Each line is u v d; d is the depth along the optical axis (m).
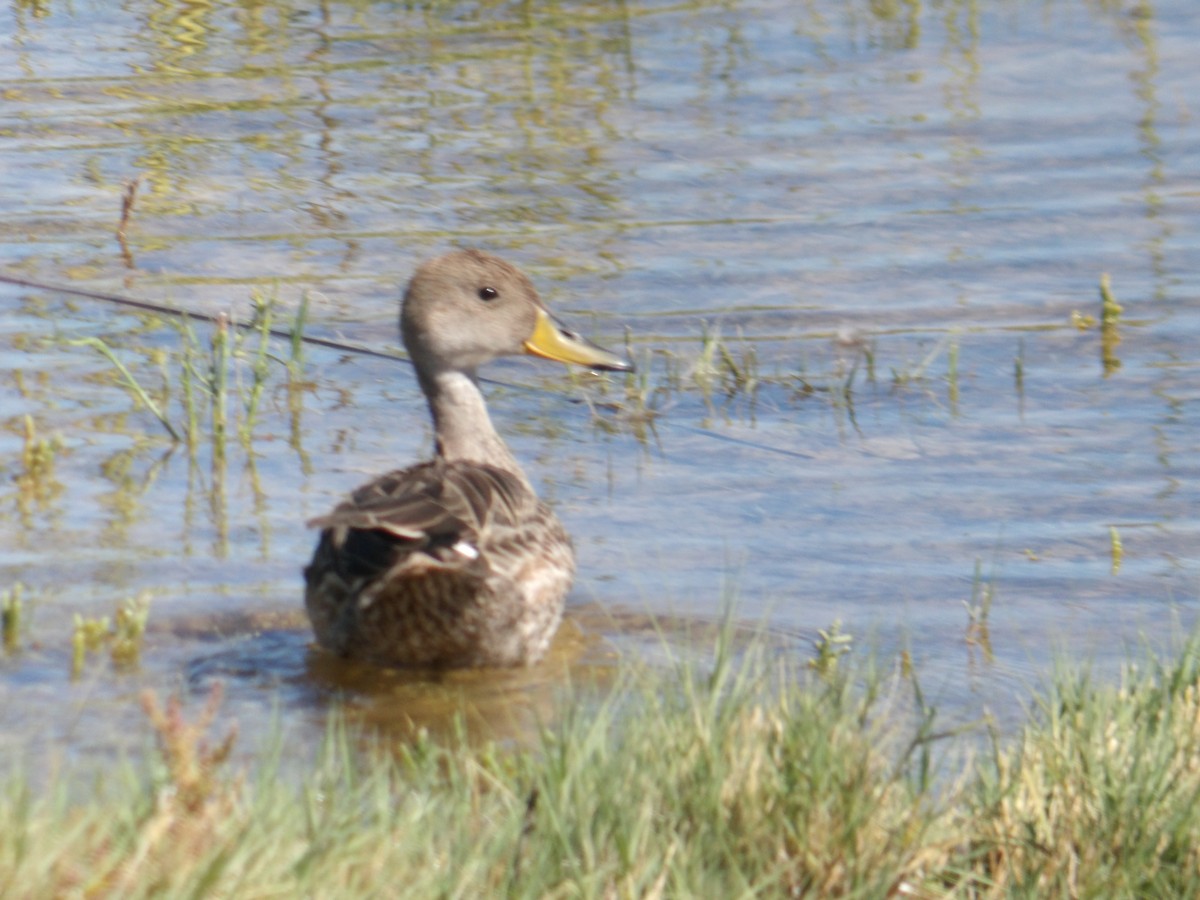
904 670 9.85
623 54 24.36
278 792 6.96
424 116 21.66
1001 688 9.60
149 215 18.33
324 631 10.02
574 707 8.30
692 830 7.26
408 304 11.78
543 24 26.08
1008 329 15.80
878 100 22.34
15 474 12.55
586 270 17.03
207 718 6.98
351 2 27.25
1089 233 18.02
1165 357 15.15
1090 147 20.53
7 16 26.08
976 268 17.14
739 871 6.98
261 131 21.06
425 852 6.80
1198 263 17.12
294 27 25.77
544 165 19.98
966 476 13.02
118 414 13.82
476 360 11.85
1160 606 10.86
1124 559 11.56
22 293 16.25
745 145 20.69
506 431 13.95
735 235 17.97
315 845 6.41
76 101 22.08
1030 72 23.42
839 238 17.91
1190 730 8.36
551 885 6.80
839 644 10.19
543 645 9.98
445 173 19.72
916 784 8.13
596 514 12.33
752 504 12.53
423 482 9.93
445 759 8.54
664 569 11.41
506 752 8.64
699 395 14.65
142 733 8.68
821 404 14.43
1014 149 20.53
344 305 16.22
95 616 10.34
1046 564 11.50
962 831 7.59
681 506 12.50
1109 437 13.62
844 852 7.20
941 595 11.04
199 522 11.88
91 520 11.80
